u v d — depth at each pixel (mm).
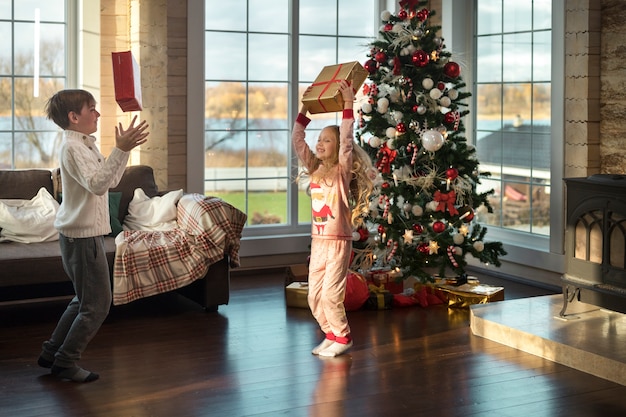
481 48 6480
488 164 6473
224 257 5047
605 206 4117
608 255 4137
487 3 6387
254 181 6469
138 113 5941
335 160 4195
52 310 5098
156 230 5145
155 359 4102
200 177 6145
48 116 3738
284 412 3377
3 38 5770
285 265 6449
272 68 6469
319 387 3693
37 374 3855
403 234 5355
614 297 4117
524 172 6102
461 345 4367
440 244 5277
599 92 5391
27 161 5898
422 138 5172
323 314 4258
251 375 3857
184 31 6023
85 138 3721
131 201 5500
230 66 6320
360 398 3549
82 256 3658
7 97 5805
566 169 5590
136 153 6055
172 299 5395
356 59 6754
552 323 4402
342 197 4145
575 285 4340
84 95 3711
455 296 5219
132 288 4688
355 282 5125
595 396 3584
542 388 3686
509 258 6141
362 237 5473
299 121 4309
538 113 5938
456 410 3406
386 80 5430
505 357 4152
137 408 3416
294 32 6480
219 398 3541
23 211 5141
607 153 5363
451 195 5270
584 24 5367
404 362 4066
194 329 4664
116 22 5973
